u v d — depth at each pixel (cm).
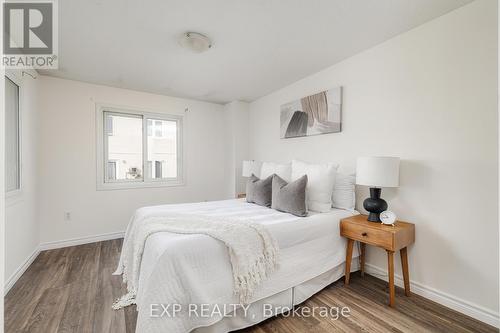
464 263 172
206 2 171
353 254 224
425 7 176
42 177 301
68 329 155
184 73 299
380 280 223
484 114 164
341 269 221
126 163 369
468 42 171
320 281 200
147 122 384
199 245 143
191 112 417
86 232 329
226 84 340
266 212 229
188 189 415
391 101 218
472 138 169
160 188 388
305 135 308
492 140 161
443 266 183
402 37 210
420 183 197
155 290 129
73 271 240
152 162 391
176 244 140
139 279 165
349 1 170
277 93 364
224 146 451
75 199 322
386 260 222
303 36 216
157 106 385
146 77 312
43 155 301
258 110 409
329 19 191
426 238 193
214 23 196
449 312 173
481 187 165
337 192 245
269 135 382
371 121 235
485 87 164
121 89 355
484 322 162
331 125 272
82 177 327
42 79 301
